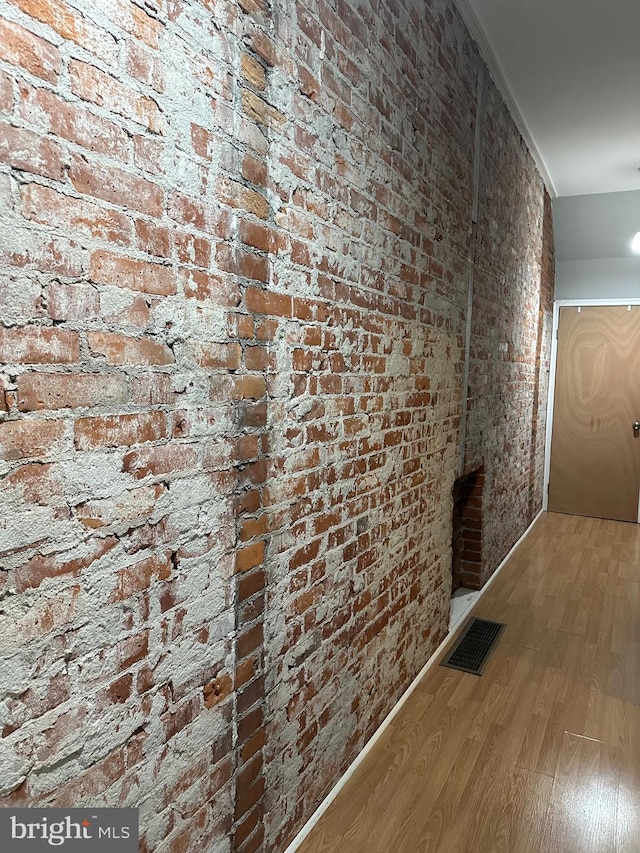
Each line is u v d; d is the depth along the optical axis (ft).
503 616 10.30
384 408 6.49
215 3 3.63
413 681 7.99
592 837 5.52
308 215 4.80
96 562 3.11
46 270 2.72
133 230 3.16
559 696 7.84
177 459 3.59
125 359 3.17
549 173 13.98
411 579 7.66
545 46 8.84
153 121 3.23
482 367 10.32
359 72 5.49
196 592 3.83
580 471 17.24
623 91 10.03
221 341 3.89
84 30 2.80
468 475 10.25
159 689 3.59
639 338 16.26
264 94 4.16
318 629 5.43
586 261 16.56
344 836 5.47
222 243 3.83
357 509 6.04
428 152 7.27
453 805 5.88
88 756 3.16
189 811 3.93
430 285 7.61
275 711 4.84
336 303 5.34
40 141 2.64
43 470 2.79
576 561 13.23
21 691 2.77
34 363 2.71
